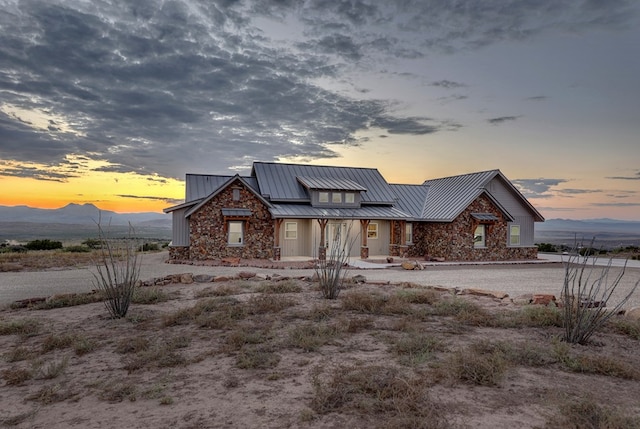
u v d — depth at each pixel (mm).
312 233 26859
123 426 4129
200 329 8203
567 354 6324
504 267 23016
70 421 4266
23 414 4445
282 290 12547
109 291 9617
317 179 29188
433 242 28344
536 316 8703
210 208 25125
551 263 25938
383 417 4273
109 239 10773
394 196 30562
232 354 6555
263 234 26000
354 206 28391
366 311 9711
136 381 5402
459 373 5355
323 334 7441
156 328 8328
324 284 11492
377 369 5574
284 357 6375
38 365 6016
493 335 7629
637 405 4609
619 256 30172
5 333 8148
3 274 18016
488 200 27969
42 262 22859
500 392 4941
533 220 30125
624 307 10773
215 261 23875
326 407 4484
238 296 11820
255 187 29031
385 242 29062
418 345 6676
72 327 8547
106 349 6938
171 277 14703
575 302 9203
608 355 6477
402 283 13961
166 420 4254
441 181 33312
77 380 5492
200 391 5043
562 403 4531
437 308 9680
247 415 4355
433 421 4102
